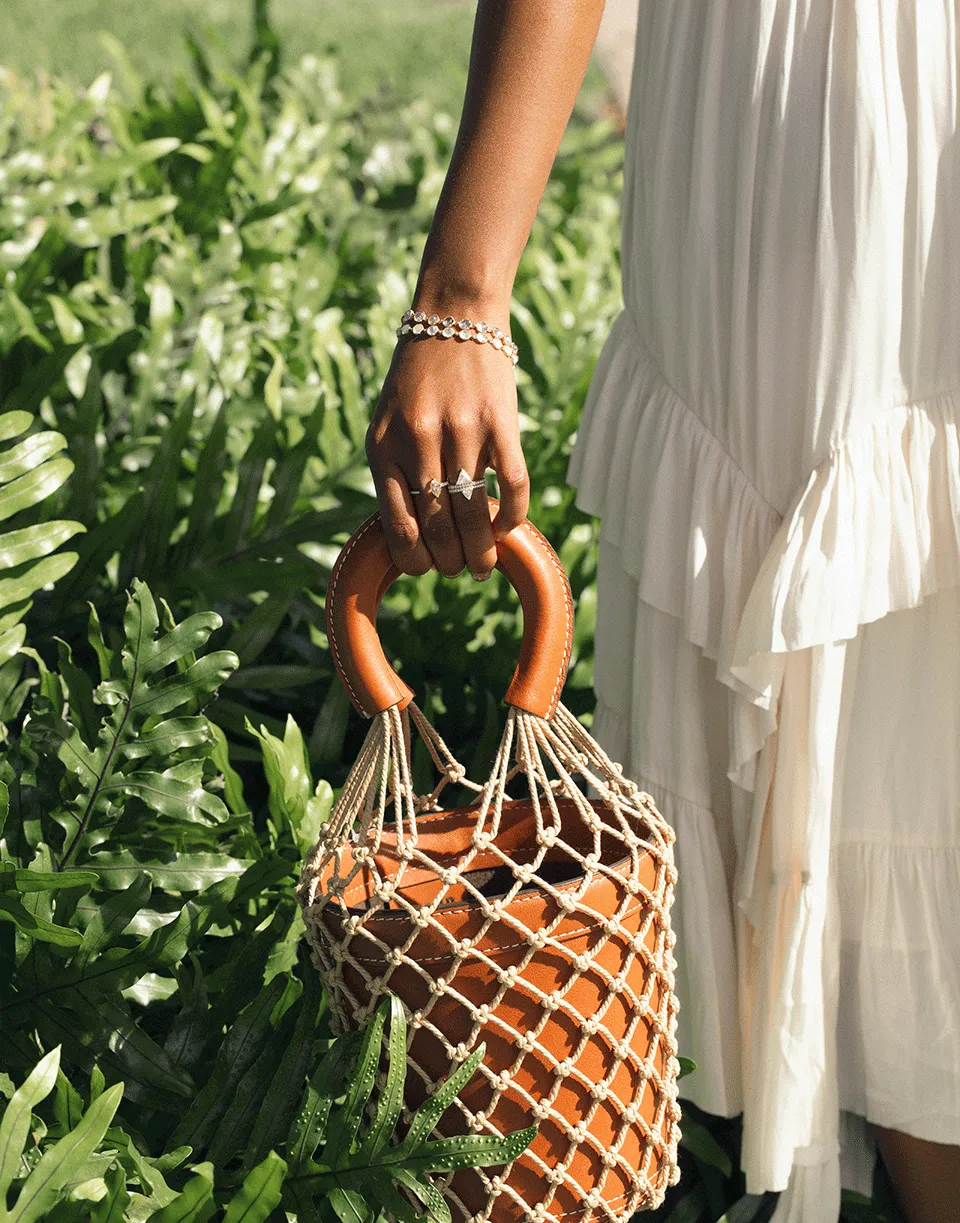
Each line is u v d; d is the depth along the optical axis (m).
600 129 3.43
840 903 1.25
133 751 1.16
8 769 1.19
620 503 1.26
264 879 1.17
